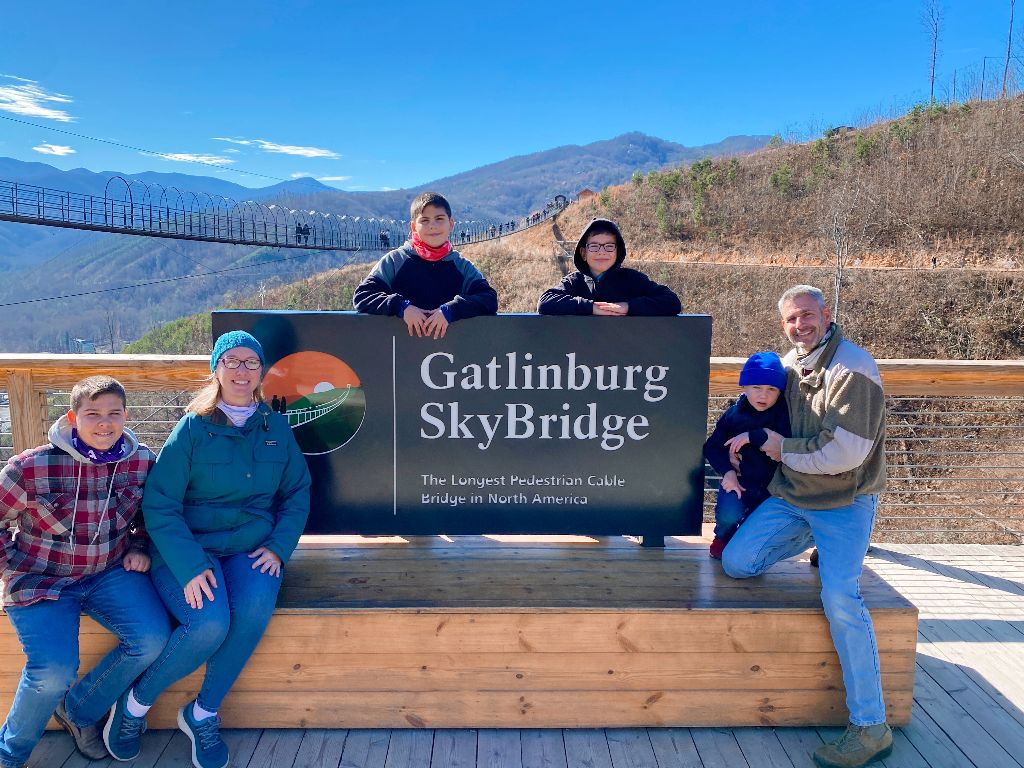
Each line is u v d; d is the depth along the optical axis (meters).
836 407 2.46
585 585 2.62
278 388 2.84
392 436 2.88
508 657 2.48
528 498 2.93
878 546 4.21
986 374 3.72
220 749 2.33
